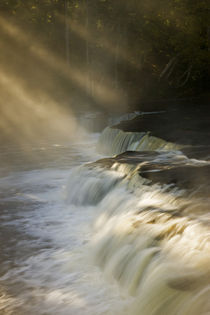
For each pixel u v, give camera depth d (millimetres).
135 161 11625
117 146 17547
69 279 7281
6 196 12406
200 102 31266
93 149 20141
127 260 6930
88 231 9352
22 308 6504
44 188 13148
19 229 9719
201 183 9148
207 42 41688
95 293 6766
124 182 10250
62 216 10461
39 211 10938
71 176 12180
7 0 38500
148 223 7309
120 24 39969
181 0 37188
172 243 6469
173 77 46000
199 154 12367
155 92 41000
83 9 41719
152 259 6398
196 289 5312
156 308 5613
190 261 5887
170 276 5773
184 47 38938
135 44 41438
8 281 7344
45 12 40781
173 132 16328
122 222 7836
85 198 11172
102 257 7734
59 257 8156
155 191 8938
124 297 6570
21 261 8086
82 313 6273
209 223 6801
